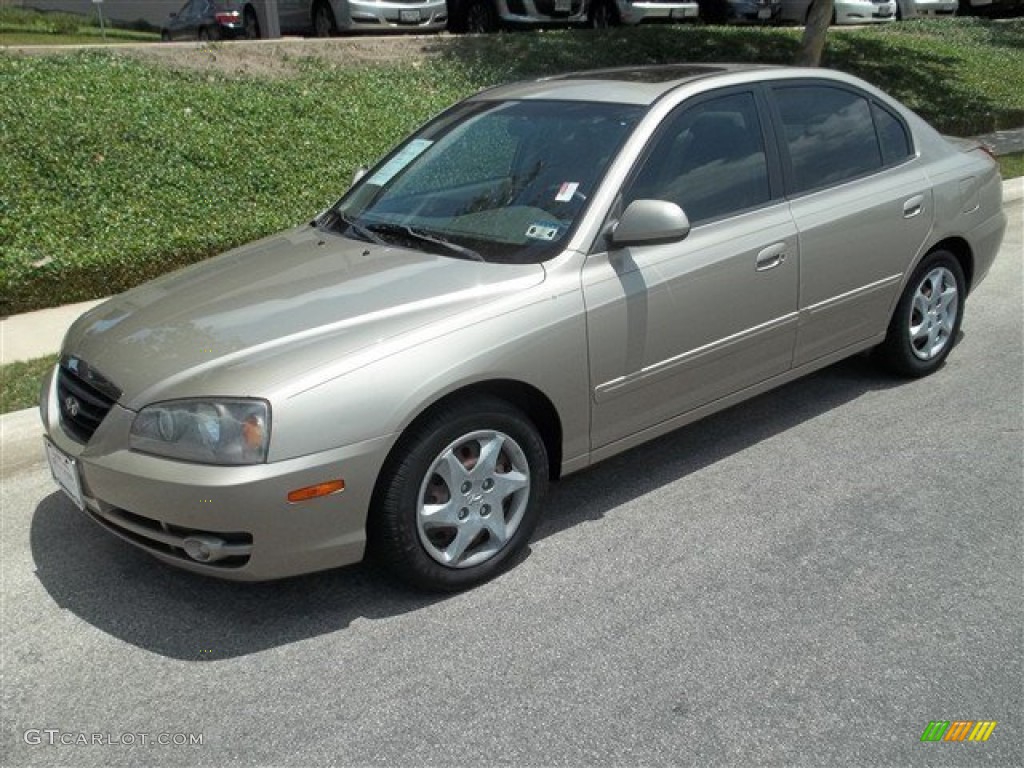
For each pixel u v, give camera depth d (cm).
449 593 366
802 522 411
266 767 285
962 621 342
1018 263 804
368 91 1133
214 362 333
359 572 383
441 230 415
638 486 447
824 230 463
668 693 310
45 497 455
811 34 1198
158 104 961
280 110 1016
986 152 582
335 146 961
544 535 407
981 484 438
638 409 411
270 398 317
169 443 323
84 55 1081
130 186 814
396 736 295
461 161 450
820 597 358
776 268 444
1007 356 594
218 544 322
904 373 554
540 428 395
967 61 1712
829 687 311
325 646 339
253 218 802
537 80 497
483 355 350
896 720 296
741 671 319
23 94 912
